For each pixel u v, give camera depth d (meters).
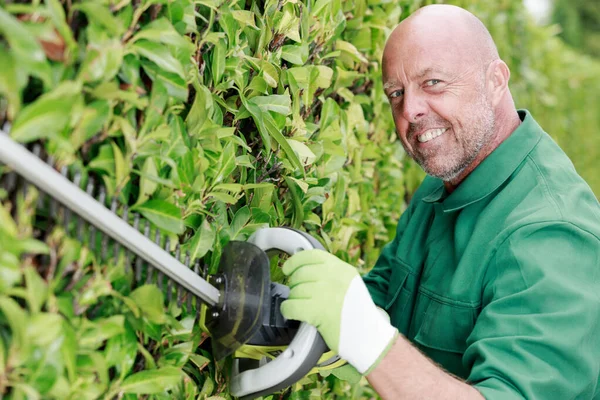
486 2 3.57
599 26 17.06
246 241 1.30
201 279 1.17
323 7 1.62
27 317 0.87
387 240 2.29
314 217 1.66
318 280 1.18
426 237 1.83
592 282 1.41
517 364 1.32
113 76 0.99
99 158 1.00
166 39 1.04
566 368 1.33
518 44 4.21
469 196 1.64
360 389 2.01
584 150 6.12
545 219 1.45
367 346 1.21
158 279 1.10
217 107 1.30
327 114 1.66
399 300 1.84
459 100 1.60
